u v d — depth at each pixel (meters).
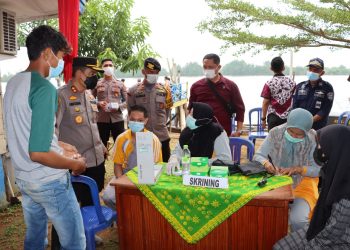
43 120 1.61
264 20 4.02
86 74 2.72
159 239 2.31
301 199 2.50
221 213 2.06
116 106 4.54
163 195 2.15
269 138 2.72
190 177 2.17
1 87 3.63
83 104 2.81
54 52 1.75
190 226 2.14
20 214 3.63
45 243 2.18
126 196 2.30
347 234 1.75
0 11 3.46
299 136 2.53
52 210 1.85
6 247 2.97
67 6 2.97
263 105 4.68
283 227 2.04
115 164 2.90
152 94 3.73
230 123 3.75
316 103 4.24
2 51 3.48
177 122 9.03
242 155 5.86
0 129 3.62
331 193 1.76
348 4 3.67
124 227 2.35
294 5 3.97
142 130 2.75
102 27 7.35
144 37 7.84
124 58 7.86
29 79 1.67
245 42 4.15
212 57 3.53
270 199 1.97
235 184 2.19
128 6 7.44
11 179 4.00
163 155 3.91
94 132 2.91
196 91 3.76
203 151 2.68
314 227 1.86
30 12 4.00
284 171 2.45
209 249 2.21
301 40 4.04
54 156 1.67
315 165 2.55
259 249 2.12
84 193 2.79
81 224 2.00
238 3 4.02
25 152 1.74
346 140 1.79
